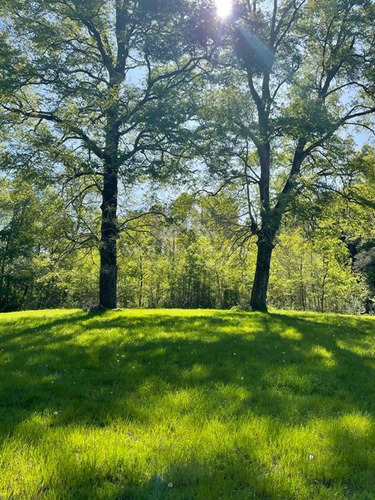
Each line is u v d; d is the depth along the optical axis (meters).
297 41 20.45
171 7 16.64
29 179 15.38
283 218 17.81
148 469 3.55
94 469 3.49
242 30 18.42
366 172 18.80
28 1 16.53
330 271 40.84
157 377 6.68
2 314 19.95
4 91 15.63
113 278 18.75
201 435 4.27
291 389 6.41
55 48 17.42
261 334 11.55
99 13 18.50
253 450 3.98
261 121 17.78
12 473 3.33
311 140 17.80
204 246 34.22
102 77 18.77
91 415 4.90
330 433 4.43
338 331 13.07
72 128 15.30
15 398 5.60
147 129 16.41
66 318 15.06
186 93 18.20
